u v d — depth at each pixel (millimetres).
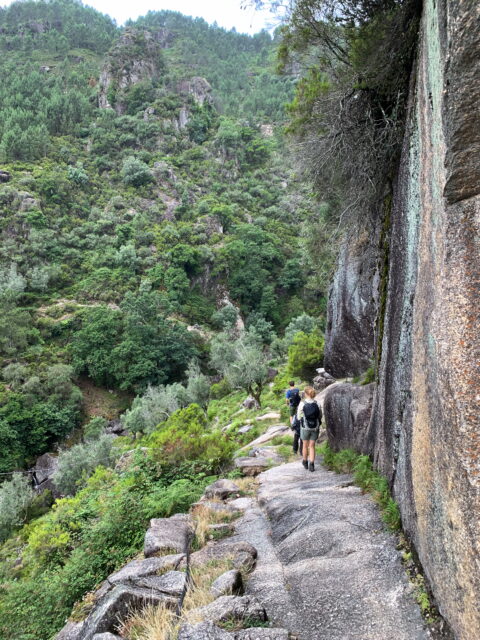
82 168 87125
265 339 68062
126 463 11992
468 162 2520
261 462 9203
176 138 104562
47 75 133750
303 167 7711
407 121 4820
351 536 4156
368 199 7020
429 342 3123
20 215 68875
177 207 83875
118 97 112062
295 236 87312
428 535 3078
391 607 3084
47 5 179250
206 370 59500
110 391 54062
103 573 5520
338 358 12875
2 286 58875
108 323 55844
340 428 7945
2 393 43562
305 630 3082
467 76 2426
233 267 77250
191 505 6590
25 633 5000
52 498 29859
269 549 4551
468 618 2330
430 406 3035
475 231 2496
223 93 136625
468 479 2279
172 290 67938
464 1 2373
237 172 101750
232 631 3004
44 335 55906
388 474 4859
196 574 4012
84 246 73000
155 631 3215
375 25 5590
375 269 8914
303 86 7363
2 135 91562
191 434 10164
